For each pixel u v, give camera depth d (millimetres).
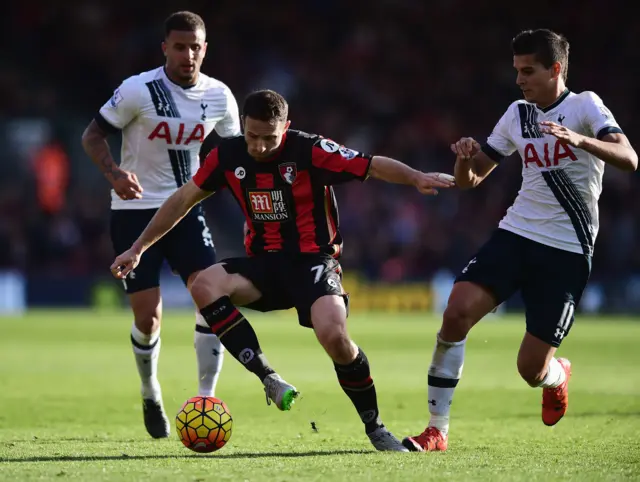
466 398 32562
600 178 21172
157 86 25016
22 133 110750
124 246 25266
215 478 15930
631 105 113750
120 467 17391
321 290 19734
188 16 24844
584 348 55531
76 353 52031
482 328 72625
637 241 99500
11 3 119062
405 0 124250
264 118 19000
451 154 113250
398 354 52188
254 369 19438
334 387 35969
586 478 16141
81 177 110500
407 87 118750
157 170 25344
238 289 20266
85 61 117500
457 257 101375
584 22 119312
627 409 29266
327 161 19812
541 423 26016
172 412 28984
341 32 123500
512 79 118438
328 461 18203
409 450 20047
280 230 20453
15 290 95812
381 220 104500
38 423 26266
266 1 123188
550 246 20953
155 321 23828
